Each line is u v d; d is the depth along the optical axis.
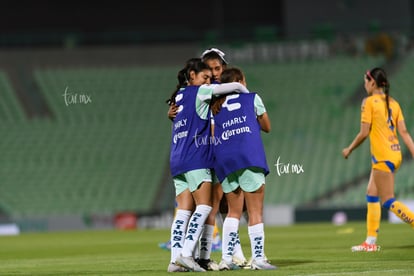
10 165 111.12
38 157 112.38
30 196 107.31
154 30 133.75
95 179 109.75
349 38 124.31
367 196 41.03
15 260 44.56
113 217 95.69
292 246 48.12
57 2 132.75
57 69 124.62
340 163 108.94
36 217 95.44
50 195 107.56
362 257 36.53
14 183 108.81
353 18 125.06
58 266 37.56
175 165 30.44
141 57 127.31
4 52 125.88
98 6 133.50
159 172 110.88
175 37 132.62
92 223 95.62
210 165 30.28
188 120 30.33
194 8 134.12
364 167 107.94
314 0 125.62
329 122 114.88
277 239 57.28
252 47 124.88
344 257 36.94
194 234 29.91
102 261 40.47
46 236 79.69
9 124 117.44
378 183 39.31
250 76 122.06
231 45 125.31
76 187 108.62
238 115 30.05
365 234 60.59
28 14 132.62
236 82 30.64
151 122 117.31
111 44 131.75
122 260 40.69
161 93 121.44
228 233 30.89
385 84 39.56
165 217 95.12
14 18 132.38
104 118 118.00
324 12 125.50
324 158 109.94
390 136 39.16
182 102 30.55
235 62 124.44
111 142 114.56
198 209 30.00
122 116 118.31
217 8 133.75
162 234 75.94
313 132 113.56
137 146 114.12
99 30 133.50
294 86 120.44
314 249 44.34
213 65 32.22
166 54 127.31
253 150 29.78
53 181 109.31
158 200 108.06
